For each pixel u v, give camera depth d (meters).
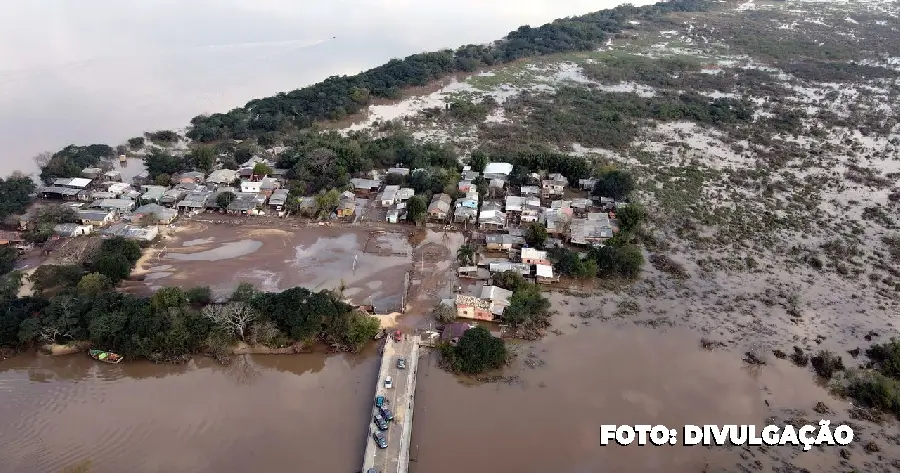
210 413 65.38
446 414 65.44
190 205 109.56
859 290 89.19
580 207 110.12
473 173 121.81
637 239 101.94
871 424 65.31
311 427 63.66
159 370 71.75
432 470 58.53
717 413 66.44
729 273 92.88
